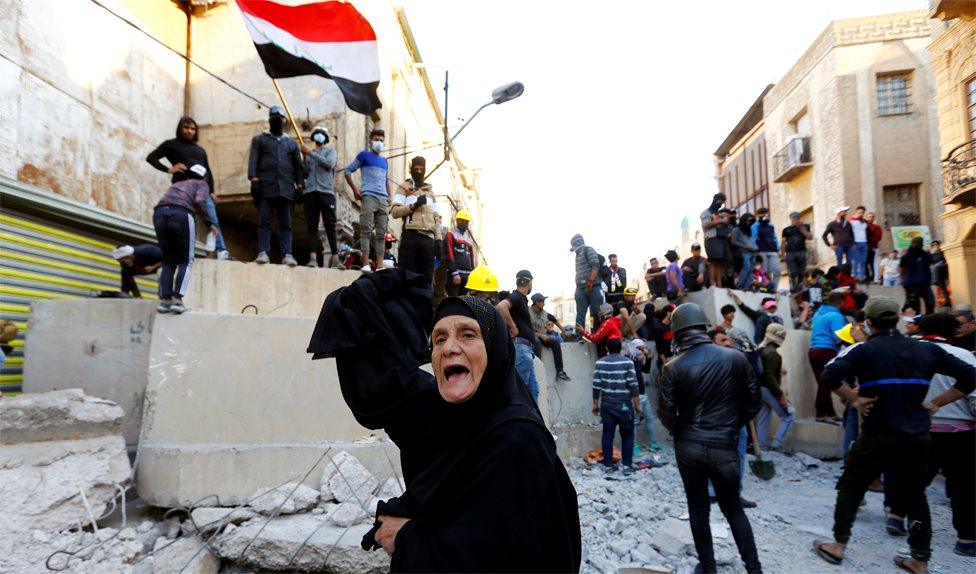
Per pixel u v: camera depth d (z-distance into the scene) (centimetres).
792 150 2025
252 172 599
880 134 1777
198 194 477
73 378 482
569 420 801
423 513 134
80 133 752
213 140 978
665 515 511
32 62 676
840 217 1217
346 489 404
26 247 677
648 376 860
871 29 1816
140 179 873
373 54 757
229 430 434
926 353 396
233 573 359
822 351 802
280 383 451
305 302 604
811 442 777
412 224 700
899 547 456
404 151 1362
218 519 376
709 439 374
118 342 493
